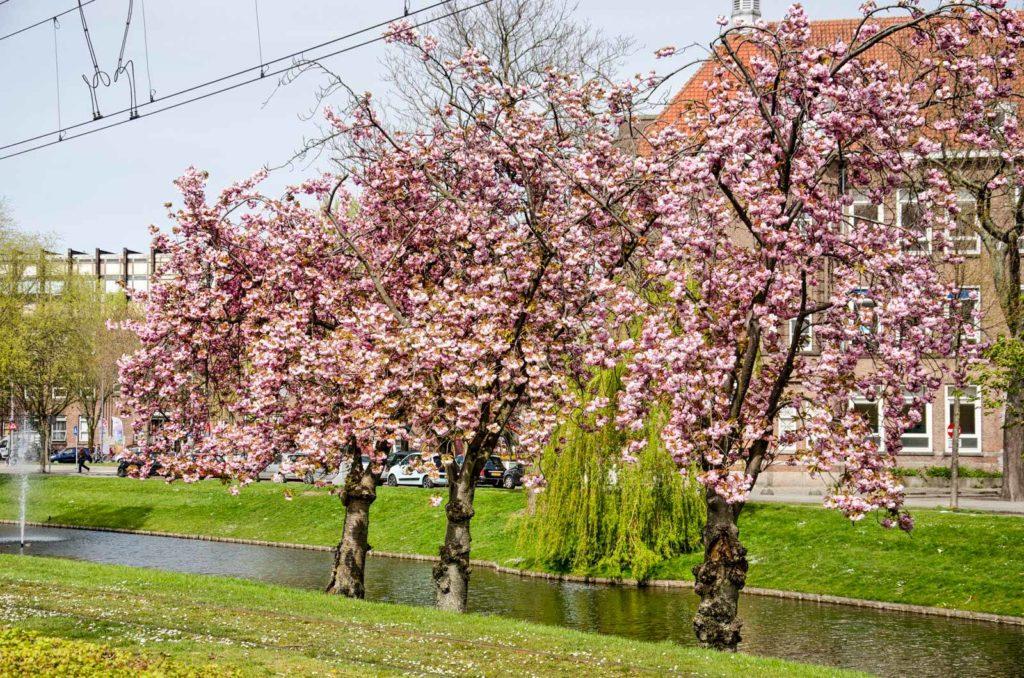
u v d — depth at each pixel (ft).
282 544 149.79
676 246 61.72
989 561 99.04
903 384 63.41
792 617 92.89
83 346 255.29
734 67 63.52
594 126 75.10
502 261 69.21
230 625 53.42
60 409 264.72
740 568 61.87
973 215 114.93
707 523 62.95
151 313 78.84
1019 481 139.03
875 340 63.52
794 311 61.36
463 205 74.54
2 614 52.44
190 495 177.99
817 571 106.42
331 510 159.02
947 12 58.34
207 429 78.95
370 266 75.10
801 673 50.31
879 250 60.13
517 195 77.36
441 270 79.51
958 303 66.33
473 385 65.77
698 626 61.82
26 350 226.79
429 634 55.06
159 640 47.65
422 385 64.39
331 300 74.08
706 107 66.28
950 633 85.51
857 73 60.44
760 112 62.08
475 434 69.87
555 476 117.19
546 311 69.00
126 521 170.60
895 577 101.09
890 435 64.54
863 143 61.11
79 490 191.93
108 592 64.18
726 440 60.54
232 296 79.25
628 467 114.11
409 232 77.61
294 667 43.47
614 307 67.77
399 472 180.45
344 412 70.54
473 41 131.23
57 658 41.16
